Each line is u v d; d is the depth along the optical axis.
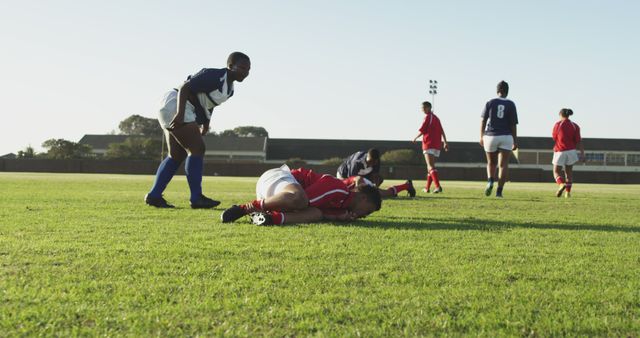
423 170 35.94
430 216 5.10
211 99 5.49
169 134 5.55
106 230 3.62
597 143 63.69
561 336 1.58
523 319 1.72
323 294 1.98
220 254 2.73
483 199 8.41
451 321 1.69
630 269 2.53
